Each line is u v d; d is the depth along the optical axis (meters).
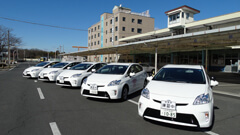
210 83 4.40
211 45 15.57
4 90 7.11
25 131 3.12
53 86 8.34
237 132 3.35
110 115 4.15
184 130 3.38
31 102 5.21
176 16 27.22
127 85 5.86
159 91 3.49
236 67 20.73
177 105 3.15
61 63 11.06
